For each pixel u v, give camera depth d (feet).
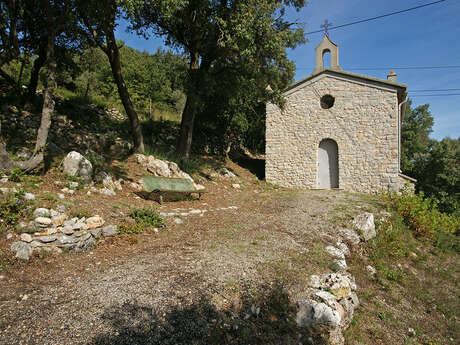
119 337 9.90
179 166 41.14
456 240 36.45
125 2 21.62
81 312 11.05
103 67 80.53
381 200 39.14
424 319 18.31
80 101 48.98
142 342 9.81
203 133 63.21
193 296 12.56
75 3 25.63
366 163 47.73
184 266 15.34
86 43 36.55
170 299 12.22
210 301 12.36
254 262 16.49
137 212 21.45
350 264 21.65
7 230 15.15
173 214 24.40
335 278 15.70
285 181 52.95
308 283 15.06
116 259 16.14
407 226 34.42
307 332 12.08
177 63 53.26
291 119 53.36
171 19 34.09
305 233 23.29
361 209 32.09
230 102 58.85
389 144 46.52
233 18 32.45
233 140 71.51
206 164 50.93
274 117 54.65
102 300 11.85
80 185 23.26
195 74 41.52
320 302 13.41
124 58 96.53
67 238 16.30
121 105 67.77
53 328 10.06
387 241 27.63
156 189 26.30
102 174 26.91
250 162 69.36
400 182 45.91
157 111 77.87
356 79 49.24
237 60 40.22
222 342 10.50
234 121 60.80
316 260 18.28
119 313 11.09
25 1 30.40
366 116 48.29
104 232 18.29
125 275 14.12
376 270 22.57
